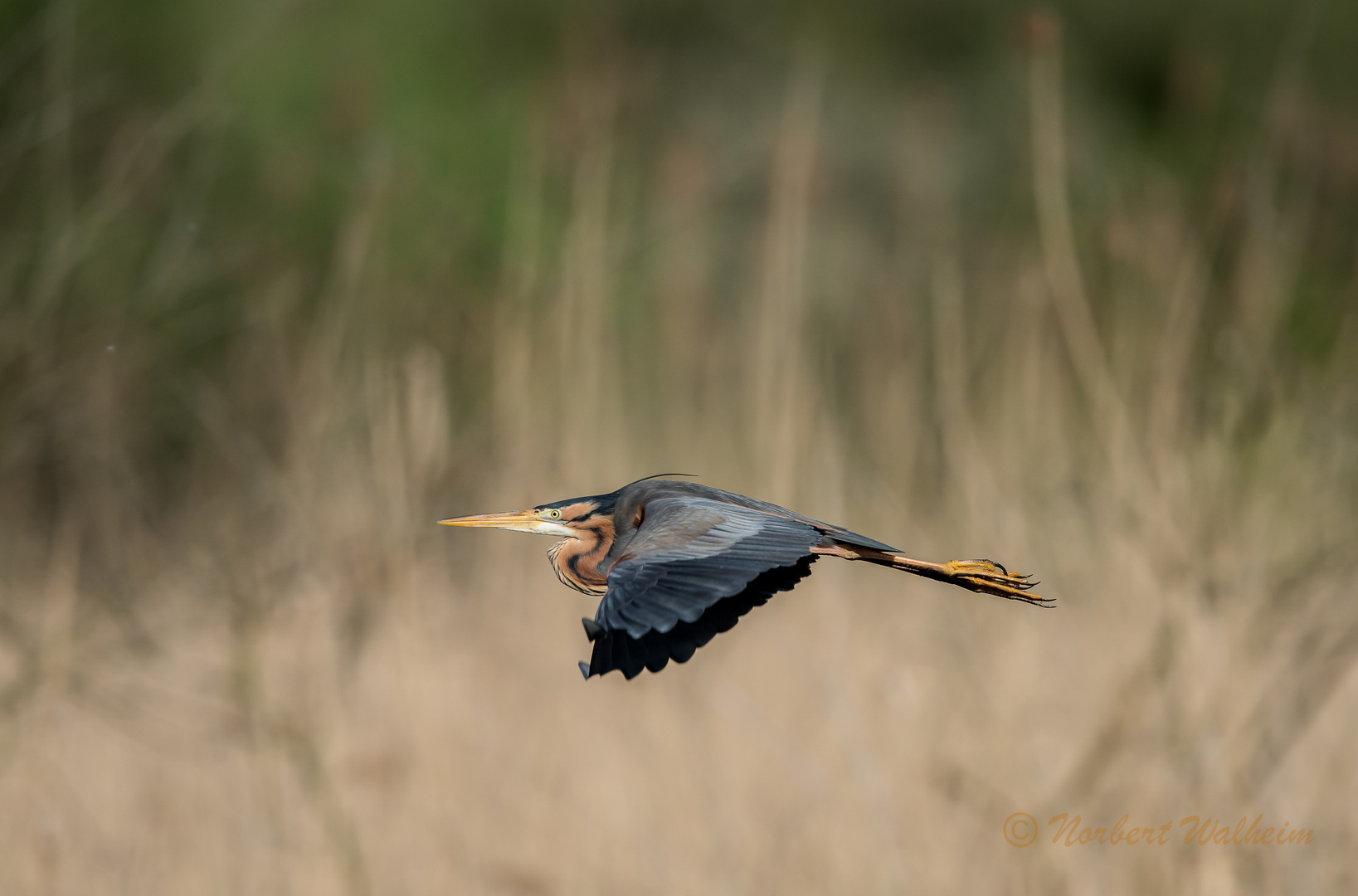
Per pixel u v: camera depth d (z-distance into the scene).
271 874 9.22
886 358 14.50
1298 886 8.79
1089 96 23.28
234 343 15.49
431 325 14.34
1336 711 10.00
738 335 14.99
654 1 23.31
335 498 11.32
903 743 9.96
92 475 13.49
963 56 24.16
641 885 9.34
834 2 24.30
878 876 9.04
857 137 22.14
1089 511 11.43
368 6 20.42
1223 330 12.38
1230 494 10.62
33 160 15.21
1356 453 11.62
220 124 16.69
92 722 11.04
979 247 19.53
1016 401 12.87
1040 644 10.80
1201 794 9.02
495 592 11.75
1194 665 9.41
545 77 20.09
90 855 9.55
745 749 10.15
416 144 18.20
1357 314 13.98
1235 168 14.44
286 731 9.71
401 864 9.41
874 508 12.46
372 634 10.79
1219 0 22.84
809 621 11.13
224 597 11.27
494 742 10.55
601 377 13.15
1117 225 13.58
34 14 18.12
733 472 13.34
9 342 13.31
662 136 21.41
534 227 13.76
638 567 6.01
